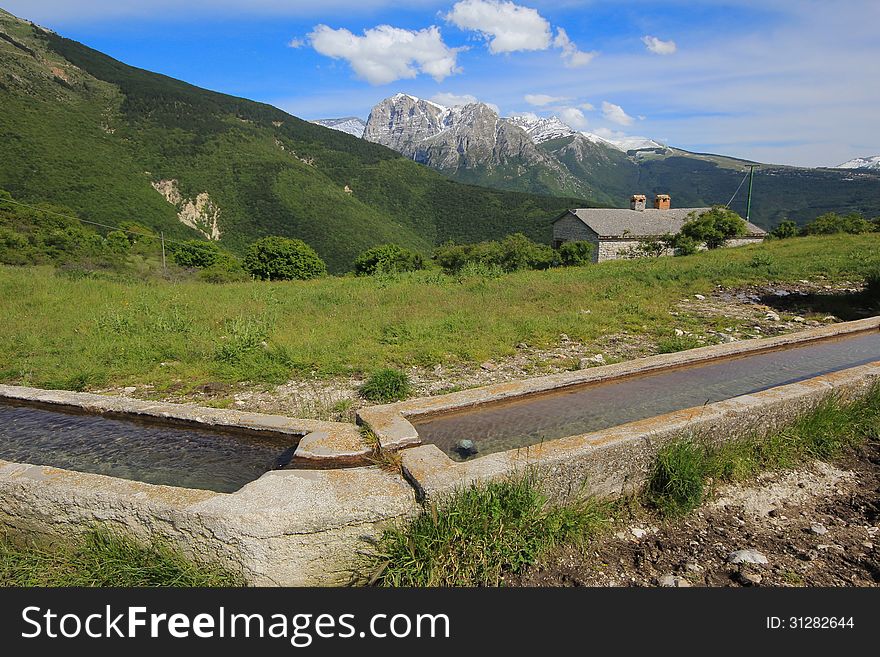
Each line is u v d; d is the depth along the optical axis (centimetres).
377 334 676
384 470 273
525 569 254
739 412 341
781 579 250
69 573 240
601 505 292
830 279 1156
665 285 1124
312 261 3291
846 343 581
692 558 266
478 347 618
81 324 750
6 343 638
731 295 1017
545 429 356
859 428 386
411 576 234
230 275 2677
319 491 243
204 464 319
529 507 259
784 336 567
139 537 241
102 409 394
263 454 331
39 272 1612
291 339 638
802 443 363
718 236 2836
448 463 269
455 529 242
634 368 464
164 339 659
